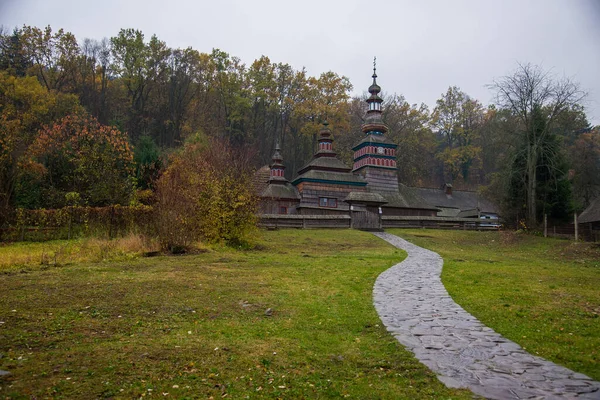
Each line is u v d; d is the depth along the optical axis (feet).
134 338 29.07
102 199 115.34
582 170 165.58
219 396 21.07
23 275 49.47
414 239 120.88
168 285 45.85
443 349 28.53
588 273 64.23
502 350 28.35
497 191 158.30
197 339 29.30
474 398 21.26
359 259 74.84
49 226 93.91
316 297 43.62
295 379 23.56
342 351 28.22
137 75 242.17
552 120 129.08
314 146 263.08
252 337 30.27
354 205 147.54
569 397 21.25
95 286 43.93
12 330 29.45
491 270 63.82
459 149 301.63
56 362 24.08
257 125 271.08
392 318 36.06
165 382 22.26
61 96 176.55
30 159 110.83
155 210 78.13
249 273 55.93
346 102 263.90
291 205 181.06
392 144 201.57
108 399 20.11
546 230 123.95
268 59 260.01
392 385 22.97
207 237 84.58
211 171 93.76
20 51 204.64
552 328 33.42
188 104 255.29
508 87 133.18
